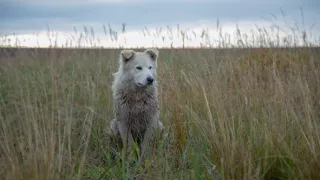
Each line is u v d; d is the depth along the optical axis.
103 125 6.32
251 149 4.00
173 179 4.24
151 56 6.18
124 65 5.97
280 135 4.09
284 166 3.92
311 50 6.96
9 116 4.95
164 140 5.21
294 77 5.25
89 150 5.38
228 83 5.41
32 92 6.78
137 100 5.75
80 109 6.83
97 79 7.47
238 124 4.39
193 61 7.29
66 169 3.99
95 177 4.42
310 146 3.76
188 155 4.48
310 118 4.14
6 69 9.87
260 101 4.84
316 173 3.61
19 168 3.55
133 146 4.93
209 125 4.72
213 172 3.88
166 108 5.89
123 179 4.09
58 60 9.95
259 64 6.89
